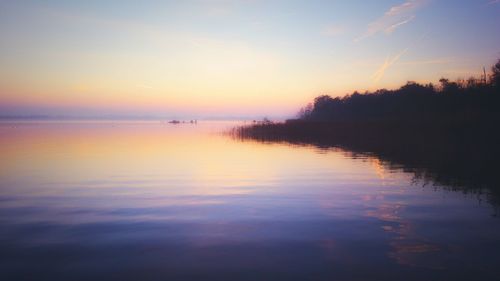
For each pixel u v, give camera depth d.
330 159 21.77
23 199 11.82
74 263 6.75
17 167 18.83
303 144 33.00
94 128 74.38
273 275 6.20
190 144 33.47
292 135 44.78
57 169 18.25
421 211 10.16
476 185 13.56
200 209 10.59
